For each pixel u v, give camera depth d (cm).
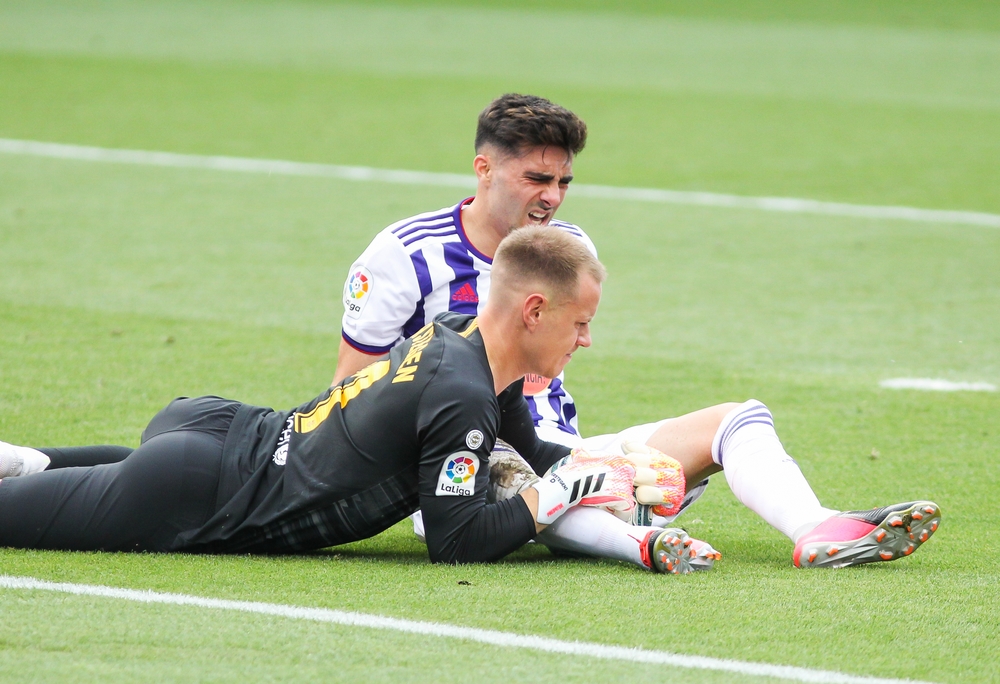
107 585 1201
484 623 1120
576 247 1280
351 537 1316
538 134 1465
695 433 1446
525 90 7344
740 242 3697
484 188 1508
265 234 3681
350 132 5725
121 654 1030
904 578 1293
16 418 1964
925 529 1306
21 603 1142
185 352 2453
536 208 1494
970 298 3070
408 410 1264
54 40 9388
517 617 1137
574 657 1047
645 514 1365
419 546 1446
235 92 6956
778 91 7650
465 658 1039
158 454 1311
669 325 2775
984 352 2586
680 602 1188
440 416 1255
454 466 1267
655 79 8156
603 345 2597
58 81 7081
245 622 1109
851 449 1925
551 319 1276
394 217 3966
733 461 1401
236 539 1315
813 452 1908
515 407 1400
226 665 1012
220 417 1356
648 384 2316
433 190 4438
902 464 1845
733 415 1420
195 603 1155
